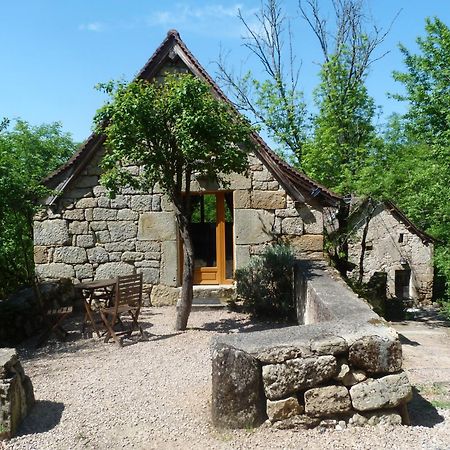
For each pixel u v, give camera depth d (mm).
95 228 10945
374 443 4102
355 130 17031
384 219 21797
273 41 21203
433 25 12297
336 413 4359
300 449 4059
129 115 7621
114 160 8109
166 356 7203
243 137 8312
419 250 21844
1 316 8445
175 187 8422
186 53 10531
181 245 11141
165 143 8102
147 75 10617
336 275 8391
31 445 4434
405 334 11820
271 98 18969
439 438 4172
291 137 19109
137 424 4793
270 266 9648
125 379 6219
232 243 11133
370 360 4363
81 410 5195
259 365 4434
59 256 10945
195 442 4320
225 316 9797
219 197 11117
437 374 6387
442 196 11891
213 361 4484
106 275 10953
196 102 7738
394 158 14891
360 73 18203
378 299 15094
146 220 10938
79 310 10812
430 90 12641
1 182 8391
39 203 10797
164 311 10430
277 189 10781
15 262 11828
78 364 7020
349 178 14281
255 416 4414
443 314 16094
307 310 7738
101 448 4355
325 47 20484
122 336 8219
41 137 21078
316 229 10742
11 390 4625
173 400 5359
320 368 4336
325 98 17375
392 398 4352
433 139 12570
